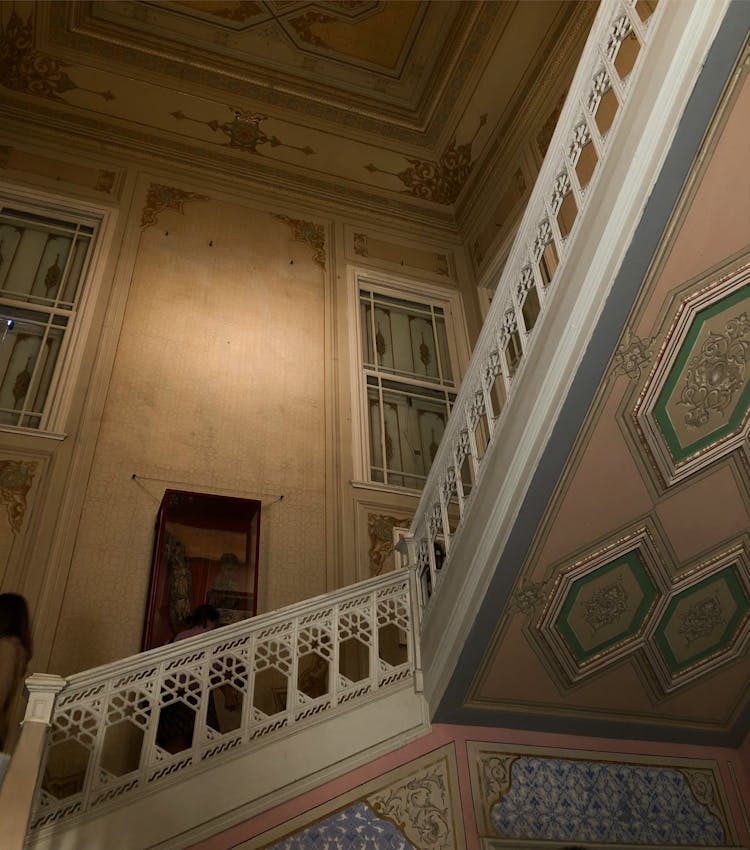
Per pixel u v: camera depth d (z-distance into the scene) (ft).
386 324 29.76
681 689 17.81
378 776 14.88
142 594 20.24
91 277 25.39
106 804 12.72
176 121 30.40
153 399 23.63
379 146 31.99
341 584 22.56
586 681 16.97
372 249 31.19
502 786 15.85
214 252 28.07
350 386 26.86
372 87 31.14
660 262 13.78
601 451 14.87
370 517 24.13
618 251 13.67
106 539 20.68
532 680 16.47
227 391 24.82
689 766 17.98
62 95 29.07
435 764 15.52
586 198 14.56
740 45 12.62
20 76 28.32
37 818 12.19
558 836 15.65
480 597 15.35
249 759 14.05
